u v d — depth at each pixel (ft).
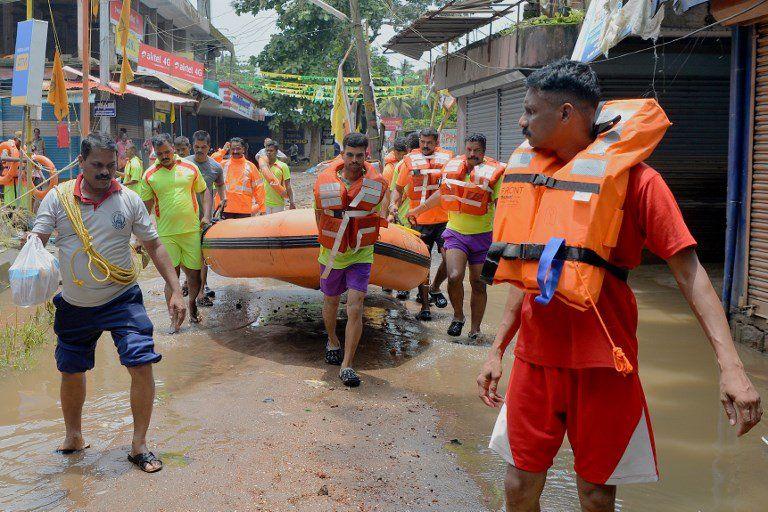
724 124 38.06
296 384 18.58
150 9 92.58
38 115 40.01
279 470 13.42
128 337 13.33
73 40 79.61
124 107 72.59
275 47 128.06
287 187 38.50
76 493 12.32
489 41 44.27
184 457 13.87
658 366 20.39
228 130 154.92
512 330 9.48
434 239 27.58
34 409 16.38
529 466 8.80
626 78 37.50
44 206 13.35
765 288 22.49
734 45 23.35
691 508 12.17
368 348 22.11
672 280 33.24
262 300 28.68
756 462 14.03
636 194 8.02
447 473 13.50
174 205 23.52
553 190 8.20
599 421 8.37
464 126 55.67
